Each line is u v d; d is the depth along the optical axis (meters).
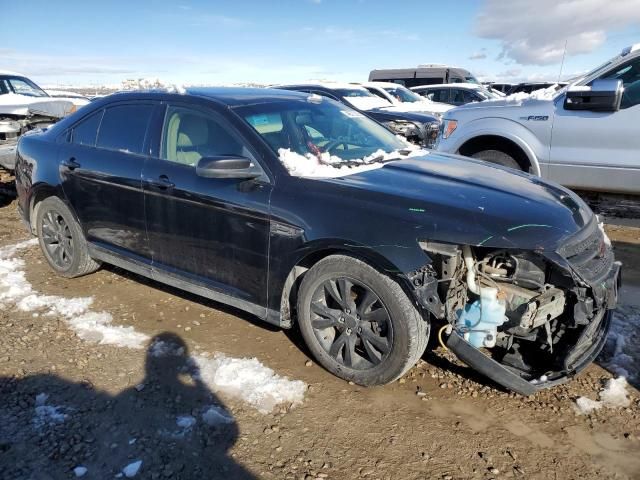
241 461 2.58
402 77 21.12
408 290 2.83
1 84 9.85
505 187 3.21
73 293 4.49
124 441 2.71
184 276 3.83
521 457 2.62
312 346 3.29
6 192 7.75
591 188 5.86
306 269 3.31
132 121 4.08
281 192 3.21
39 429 2.79
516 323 2.83
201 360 3.44
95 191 4.21
